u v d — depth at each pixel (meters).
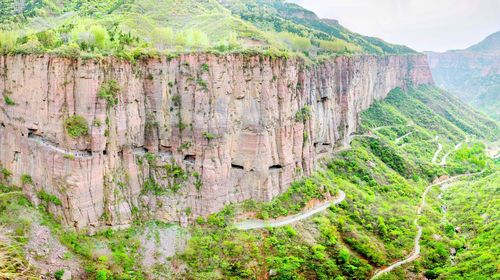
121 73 80.25
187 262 77.62
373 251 91.69
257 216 91.75
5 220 71.31
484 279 79.62
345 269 84.56
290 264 80.56
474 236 108.00
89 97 74.75
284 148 98.75
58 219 74.94
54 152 75.50
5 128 83.94
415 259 94.44
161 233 81.75
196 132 86.00
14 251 64.88
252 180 93.12
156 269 75.75
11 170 82.69
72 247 71.50
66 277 65.81
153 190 85.88
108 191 78.56
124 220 80.12
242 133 92.06
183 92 86.44
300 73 108.94
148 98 86.81
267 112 94.31
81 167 74.00
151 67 85.81
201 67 86.12
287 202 97.38
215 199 85.94
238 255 80.31
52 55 75.00
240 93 90.88
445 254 97.38
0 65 83.88
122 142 81.62
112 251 75.00
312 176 110.19
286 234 89.06
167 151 88.69
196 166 86.38
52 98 75.69
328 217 99.94
